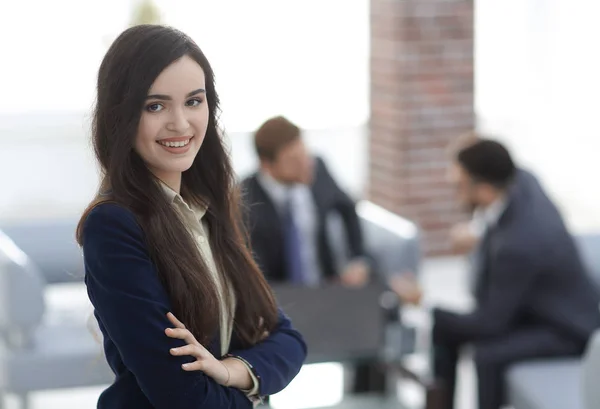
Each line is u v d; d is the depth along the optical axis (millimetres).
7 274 3959
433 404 3957
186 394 1634
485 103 7789
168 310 1644
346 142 7926
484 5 7598
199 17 7219
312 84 7660
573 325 4109
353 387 4297
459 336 4133
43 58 7598
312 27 7543
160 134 1660
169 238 1669
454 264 6797
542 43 7695
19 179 7543
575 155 7816
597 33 7664
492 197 4188
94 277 1627
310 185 4473
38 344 4098
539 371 3973
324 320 3889
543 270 4102
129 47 1645
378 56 6754
